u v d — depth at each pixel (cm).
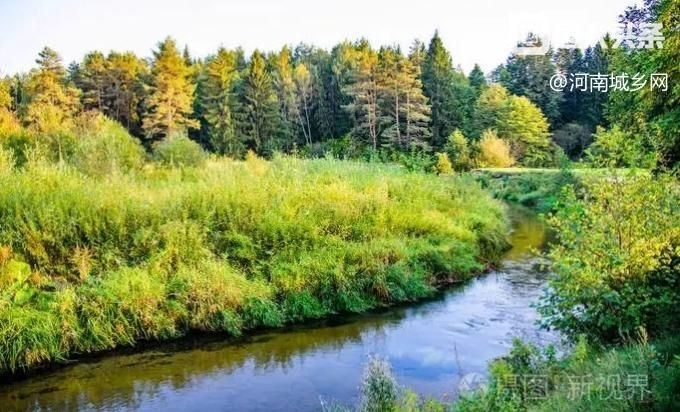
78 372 824
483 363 825
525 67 6244
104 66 6431
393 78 5559
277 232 1185
